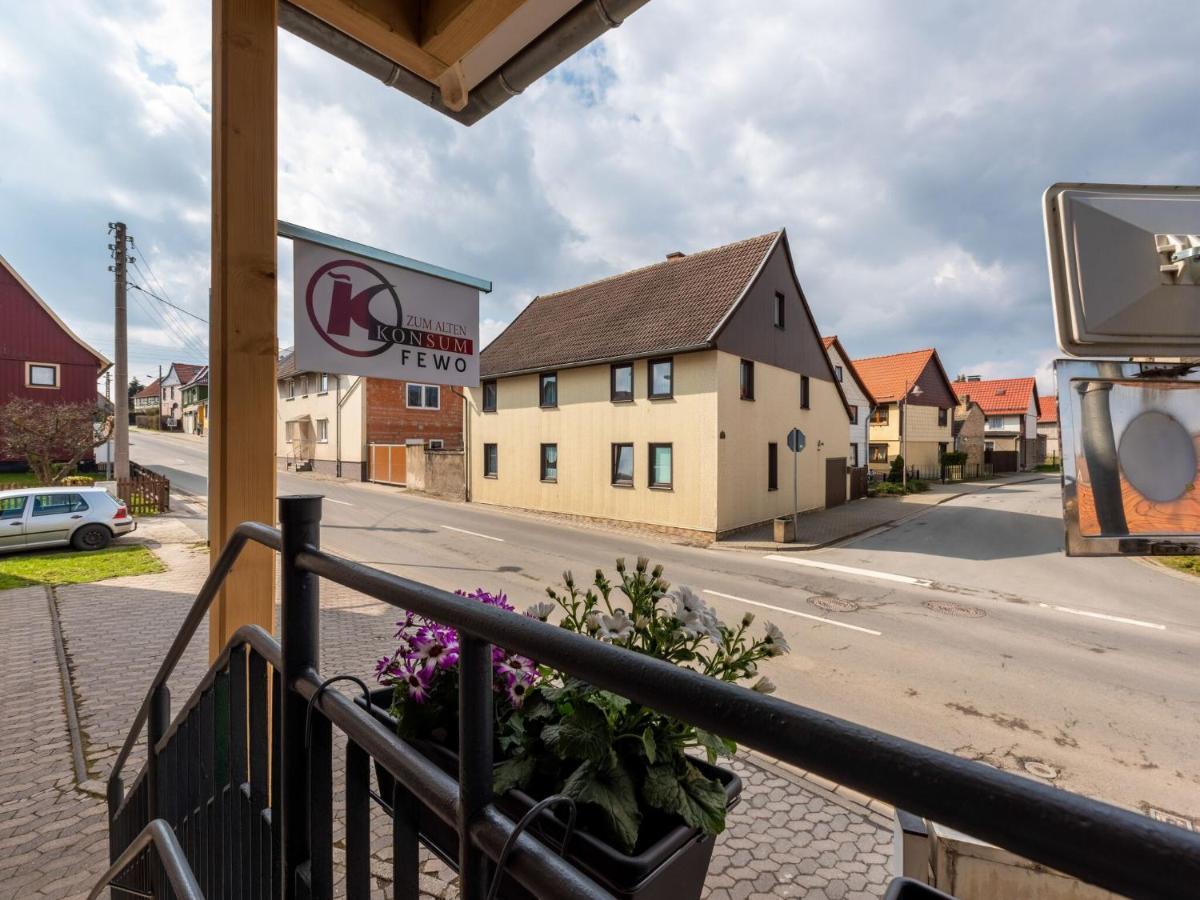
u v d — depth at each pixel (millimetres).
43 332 25969
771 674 5859
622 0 1948
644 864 1171
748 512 15938
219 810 1452
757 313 16562
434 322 2619
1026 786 324
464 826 719
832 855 3199
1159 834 271
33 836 3344
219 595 1928
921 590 9727
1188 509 1307
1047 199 1386
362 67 2350
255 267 1966
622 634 1556
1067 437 1320
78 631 6930
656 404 15617
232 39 1910
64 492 12141
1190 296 1292
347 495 22531
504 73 2303
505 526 16016
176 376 66438
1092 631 7594
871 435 34938
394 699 1673
